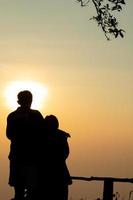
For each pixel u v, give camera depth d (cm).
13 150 1316
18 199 1312
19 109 1333
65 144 1327
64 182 1322
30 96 1332
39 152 1311
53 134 1323
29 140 1309
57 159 1317
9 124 1322
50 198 1309
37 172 1308
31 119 1319
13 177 1316
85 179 1412
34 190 1309
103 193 1401
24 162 1308
